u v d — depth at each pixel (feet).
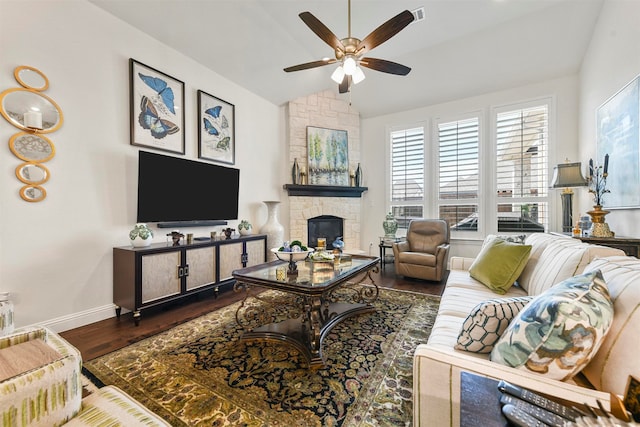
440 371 2.87
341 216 17.24
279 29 11.52
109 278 8.66
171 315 8.79
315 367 5.72
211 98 12.16
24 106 7.03
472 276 7.77
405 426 4.25
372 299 9.93
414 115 16.53
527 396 2.33
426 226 14.24
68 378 2.70
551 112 12.78
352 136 17.72
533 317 2.94
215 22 10.28
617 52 8.74
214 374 5.58
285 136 16.30
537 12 10.55
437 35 11.93
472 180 14.83
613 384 2.64
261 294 10.80
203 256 10.11
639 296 2.78
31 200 7.14
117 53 8.92
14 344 3.08
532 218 13.35
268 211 14.49
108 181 8.69
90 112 8.27
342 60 7.98
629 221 8.14
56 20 7.57
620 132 8.40
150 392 5.05
